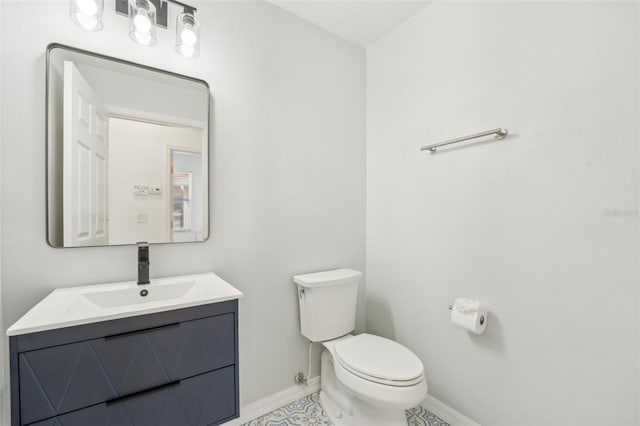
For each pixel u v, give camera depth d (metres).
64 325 0.83
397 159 1.91
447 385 1.60
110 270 1.24
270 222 1.68
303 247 1.82
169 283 1.27
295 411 1.64
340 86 2.00
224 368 1.11
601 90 1.07
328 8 1.74
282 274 1.73
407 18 1.84
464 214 1.53
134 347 0.93
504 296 1.36
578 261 1.14
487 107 1.43
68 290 1.13
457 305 1.42
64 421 0.83
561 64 1.17
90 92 1.20
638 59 0.99
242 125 1.58
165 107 1.36
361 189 2.12
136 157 1.30
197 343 1.05
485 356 1.43
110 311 0.91
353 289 1.78
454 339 1.57
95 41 1.21
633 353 1.01
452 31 1.58
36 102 1.11
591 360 1.11
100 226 1.22
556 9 1.19
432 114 1.70
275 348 1.70
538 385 1.25
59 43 1.14
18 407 0.78
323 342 1.66
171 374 1.00
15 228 1.08
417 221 1.78
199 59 1.45
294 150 1.78
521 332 1.30
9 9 1.07
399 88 1.90
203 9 1.46
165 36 1.37
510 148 1.34
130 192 1.28
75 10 1.03
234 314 1.14
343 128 2.02
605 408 1.07
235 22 1.56
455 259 1.57
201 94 1.45
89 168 1.20
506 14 1.35
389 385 1.21
